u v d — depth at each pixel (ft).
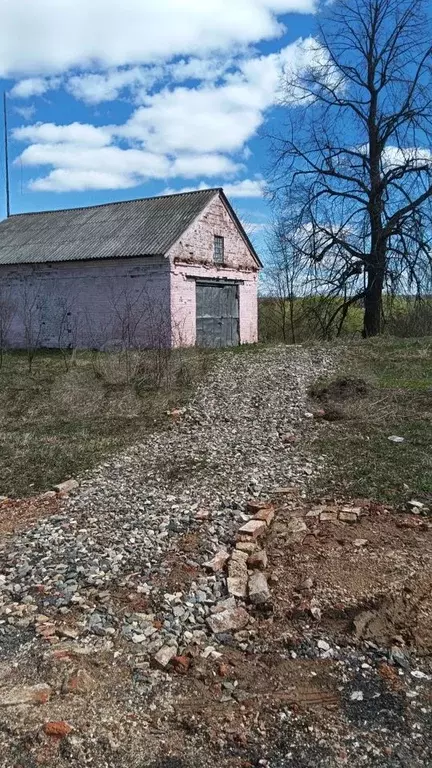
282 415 30.14
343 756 8.57
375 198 68.80
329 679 10.30
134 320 58.90
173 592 13.44
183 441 26.84
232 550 15.35
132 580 14.10
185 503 18.98
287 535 16.05
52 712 9.50
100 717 9.44
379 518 16.96
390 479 19.80
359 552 14.79
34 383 40.73
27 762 8.52
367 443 24.12
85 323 64.03
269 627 12.00
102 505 19.26
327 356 45.83
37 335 67.21
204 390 36.60
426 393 31.78
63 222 74.23
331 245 69.87
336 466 21.65
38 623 12.41
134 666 10.82
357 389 33.50
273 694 9.98
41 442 27.27
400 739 8.87
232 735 9.04
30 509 19.39
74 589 13.76
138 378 38.63
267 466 22.33
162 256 57.82
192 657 11.06
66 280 65.05
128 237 63.05
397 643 11.26
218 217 66.64
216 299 67.05
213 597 13.15
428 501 17.92
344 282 70.28
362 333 73.87
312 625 11.93
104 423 30.42
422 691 9.96
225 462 23.22
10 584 14.24
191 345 58.75
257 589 13.03
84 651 11.28
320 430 26.84
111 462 24.13
